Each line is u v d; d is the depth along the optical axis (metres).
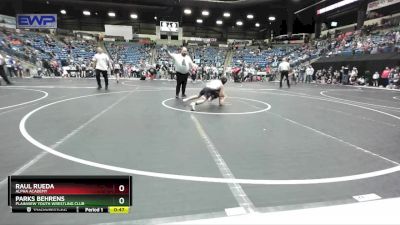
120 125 5.75
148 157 3.84
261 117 6.97
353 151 4.29
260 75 28.41
